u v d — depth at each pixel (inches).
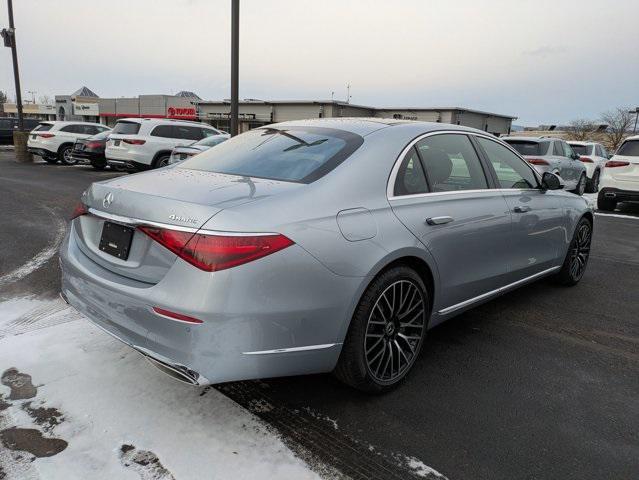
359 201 105.5
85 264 106.7
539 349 142.5
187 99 2561.5
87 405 104.1
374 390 111.9
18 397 105.8
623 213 431.5
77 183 514.0
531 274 169.0
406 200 115.7
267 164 115.6
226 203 91.3
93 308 103.0
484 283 142.5
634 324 164.4
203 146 474.3
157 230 90.5
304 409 107.3
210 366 87.5
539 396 116.6
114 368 118.8
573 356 138.6
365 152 114.0
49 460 87.7
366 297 104.1
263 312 88.5
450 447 96.5
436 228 119.4
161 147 561.6
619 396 117.9
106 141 619.5
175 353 88.3
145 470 86.2
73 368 118.2
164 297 88.1
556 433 102.3
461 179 136.7
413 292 116.3
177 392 110.7
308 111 2261.3
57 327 140.6
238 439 95.7
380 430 101.0
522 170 165.5
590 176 611.8
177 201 91.6
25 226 290.7
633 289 203.6
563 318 167.5
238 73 334.3
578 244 199.0
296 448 94.0
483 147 149.6
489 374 126.4
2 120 1135.6
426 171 125.4
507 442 98.7
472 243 132.5
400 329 115.6
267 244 88.1
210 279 85.1
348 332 103.6
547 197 171.6
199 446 93.2
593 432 103.0
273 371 94.1
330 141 119.7
